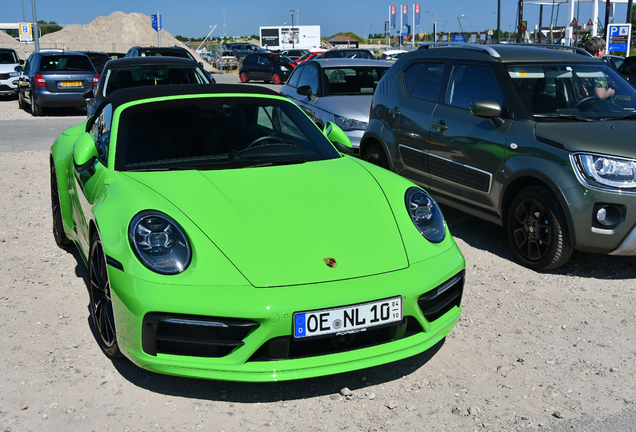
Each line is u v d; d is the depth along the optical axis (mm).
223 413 2477
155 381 2723
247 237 2576
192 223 2600
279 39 56969
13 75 17984
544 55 4836
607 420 2432
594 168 3811
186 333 2428
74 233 3895
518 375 2791
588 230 3859
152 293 2375
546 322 3361
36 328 3230
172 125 3455
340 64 8773
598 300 3682
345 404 2551
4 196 6246
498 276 4086
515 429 2369
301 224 2707
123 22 60969
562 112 4414
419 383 2723
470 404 2545
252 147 3439
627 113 4535
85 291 3758
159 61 8375
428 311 2680
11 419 2410
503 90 4512
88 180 3299
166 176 3020
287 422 2418
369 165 3504
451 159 4902
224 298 2348
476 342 3117
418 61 5613
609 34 23203
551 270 4199
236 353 2414
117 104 3592
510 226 4375
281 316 2357
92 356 2938
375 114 6008
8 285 3836
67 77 13773
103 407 2506
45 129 11672
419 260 2688
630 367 2869
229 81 27703
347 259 2574
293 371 2430
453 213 5773
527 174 4145
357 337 2568
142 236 2506
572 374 2801
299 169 3246
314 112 8273
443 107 5078
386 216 2885
